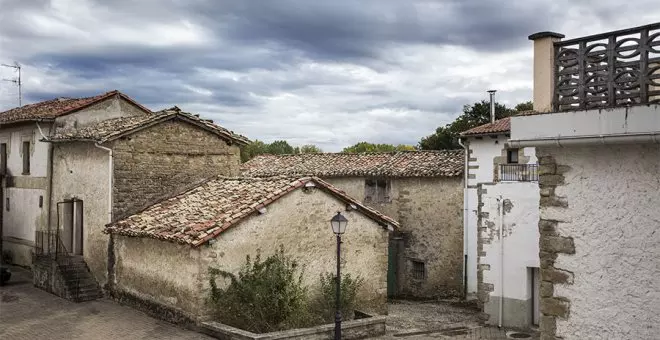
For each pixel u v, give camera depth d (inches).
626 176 274.5
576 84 287.6
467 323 669.9
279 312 551.2
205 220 587.2
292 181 626.2
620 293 275.7
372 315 609.6
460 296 855.1
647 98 261.7
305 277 620.7
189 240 549.3
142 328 569.6
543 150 305.4
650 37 259.8
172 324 582.9
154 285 617.9
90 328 571.8
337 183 986.7
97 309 646.5
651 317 265.6
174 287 586.9
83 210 753.6
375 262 679.1
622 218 275.6
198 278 550.6
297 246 615.5
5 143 951.0
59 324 586.2
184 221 607.2
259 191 631.2
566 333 294.8
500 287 636.1
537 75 328.2
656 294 264.1
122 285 673.6
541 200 306.5
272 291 553.6
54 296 708.0
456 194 865.5
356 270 661.3
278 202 603.2
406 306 805.2
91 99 878.4
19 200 903.1
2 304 667.4
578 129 279.9
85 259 746.8
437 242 880.3
